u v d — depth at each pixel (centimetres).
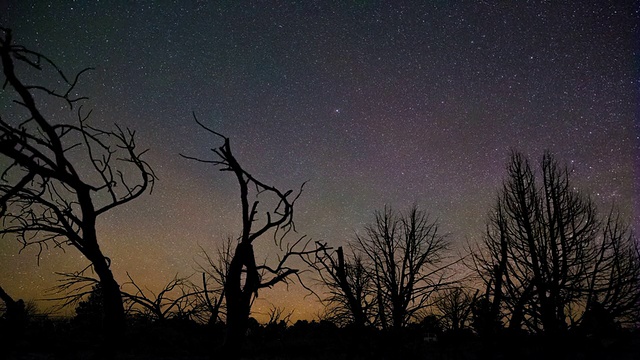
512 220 1606
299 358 1309
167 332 1293
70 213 1030
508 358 1179
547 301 1223
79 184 995
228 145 1036
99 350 965
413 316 1366
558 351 1165
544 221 1545
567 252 1439
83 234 1026
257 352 1430
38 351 1092
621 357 1173
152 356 1100
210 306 1479
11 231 1056
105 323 990
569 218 1512
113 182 1064
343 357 1315
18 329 1134
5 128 838
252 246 1062
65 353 1081
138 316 1360
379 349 1269
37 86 781
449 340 1353
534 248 1484
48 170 933
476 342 1322
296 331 1605
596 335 1235
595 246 1427
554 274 1381
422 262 1614
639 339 1253
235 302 1016
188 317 1445
